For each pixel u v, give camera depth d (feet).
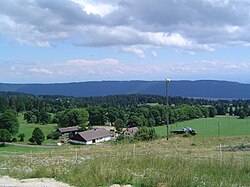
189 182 34.81
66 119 396.16
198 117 418.51
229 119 401.29
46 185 36.81
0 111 463.01
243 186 35.78
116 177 37.24
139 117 359.05
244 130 284.20
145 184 35.65
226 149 99.09
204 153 82.64
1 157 86.02
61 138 353.72
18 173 46.32
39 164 60.39
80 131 359.46
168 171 39.68
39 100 547.49
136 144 128.36
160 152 86.28
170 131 270.46
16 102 526.57
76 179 37.99
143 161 49.78
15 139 324.60
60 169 45.03
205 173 41.27
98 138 336.90
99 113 416.67
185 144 124.06
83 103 558.56
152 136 202.59
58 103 572.10
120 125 367.45
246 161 49.60
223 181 36.40
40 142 312.50
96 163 46.70
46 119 443.73
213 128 306.35
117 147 119.65
